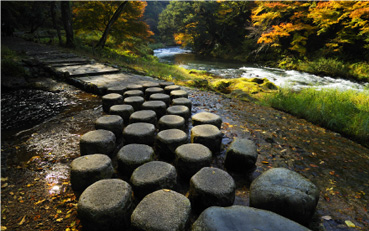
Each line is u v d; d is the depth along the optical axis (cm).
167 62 2359
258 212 174
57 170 305
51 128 432
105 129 370
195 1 3225
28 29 2352
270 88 1050
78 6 1519
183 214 185
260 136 423
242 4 2827
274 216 170
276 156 351
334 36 1892
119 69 923
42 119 477
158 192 212
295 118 555
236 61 2603
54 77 801
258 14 2548
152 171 245
